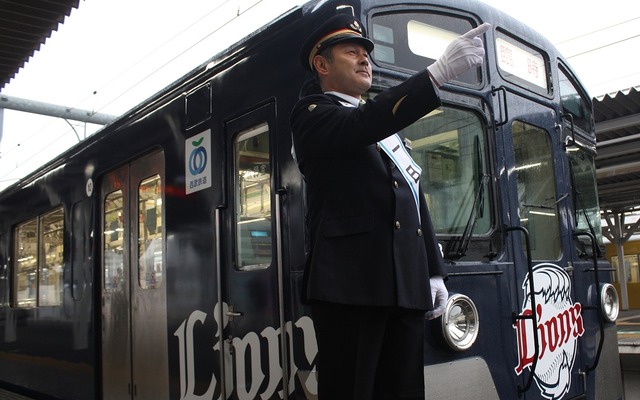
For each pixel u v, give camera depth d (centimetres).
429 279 192
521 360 352
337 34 203
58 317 647
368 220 184
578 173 466
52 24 567
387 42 335
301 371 316
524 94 406
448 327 302
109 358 545
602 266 459
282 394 333
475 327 315
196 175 424
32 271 739
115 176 555
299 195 328
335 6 322
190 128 434
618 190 1403
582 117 487
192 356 420
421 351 193
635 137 952
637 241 2333
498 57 391
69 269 628
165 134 467
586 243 451
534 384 362
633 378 642
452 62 170
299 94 332
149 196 497
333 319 188
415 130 337
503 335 343
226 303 384
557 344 386
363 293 179
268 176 356
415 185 199
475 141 366
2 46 612
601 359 430
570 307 405
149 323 482
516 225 372
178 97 454
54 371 653
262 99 361
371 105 173
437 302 205
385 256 182
